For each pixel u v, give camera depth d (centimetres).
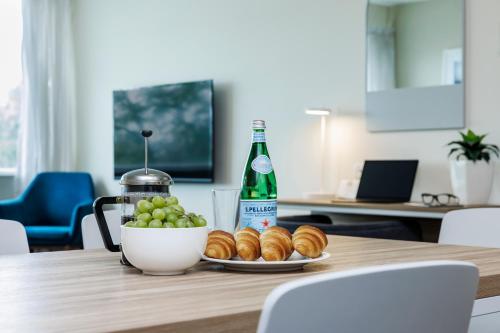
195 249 118
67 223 594
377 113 412
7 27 662
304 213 457
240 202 143
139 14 595
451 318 86
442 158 381
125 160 592
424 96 388
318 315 73
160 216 118
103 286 107
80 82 653
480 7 366
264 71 487
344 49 434
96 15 637
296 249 126
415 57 392
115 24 618
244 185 143
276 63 479
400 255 146
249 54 498
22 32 640
